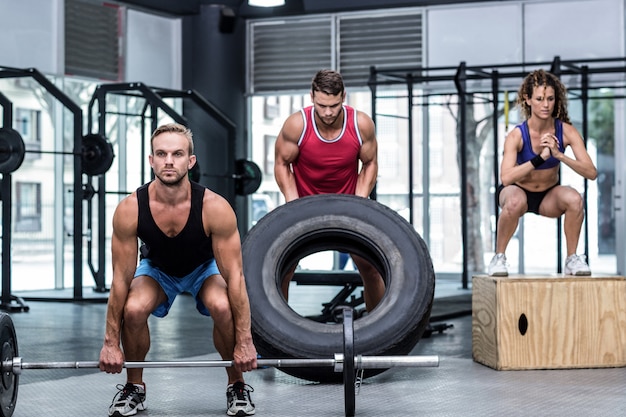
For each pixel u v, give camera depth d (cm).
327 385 429
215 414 357
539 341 471
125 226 336
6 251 837
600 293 476
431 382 433
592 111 1132
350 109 471
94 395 400
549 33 1147
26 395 400
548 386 419
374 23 1210
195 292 362
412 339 421
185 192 335
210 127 1199
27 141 1095
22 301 859
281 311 423
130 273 341
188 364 337
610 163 1124
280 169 479
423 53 1191
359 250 456
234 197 1064
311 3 1205
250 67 1252
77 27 1114
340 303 609
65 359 525
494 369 473
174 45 1222
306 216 450
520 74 955
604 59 926
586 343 475
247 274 432
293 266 468
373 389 414
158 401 386
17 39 1052
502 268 488
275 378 452
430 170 1212
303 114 468
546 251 1139
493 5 1165
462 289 1070
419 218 1217
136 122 1199
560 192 489
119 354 336
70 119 1132
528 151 488
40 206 1109
